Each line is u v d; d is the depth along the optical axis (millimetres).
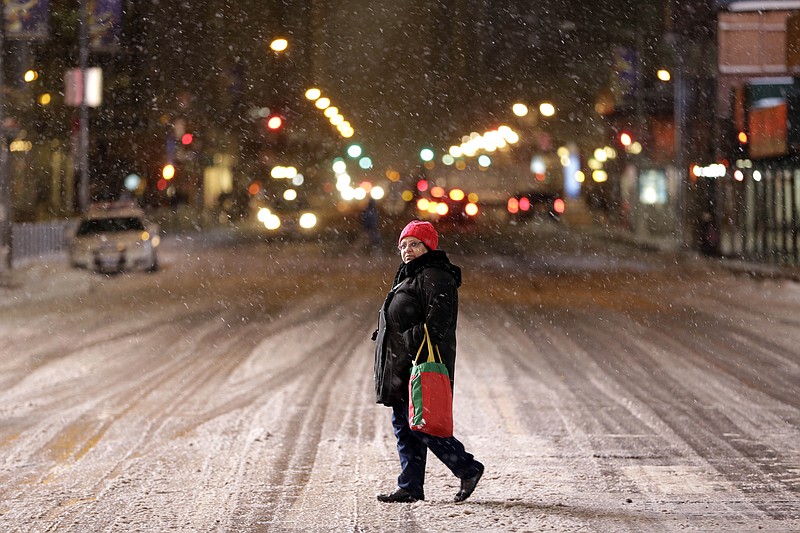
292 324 34719
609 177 116250
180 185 113500
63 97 72750
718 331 33188
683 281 53031
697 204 75312
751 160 67625
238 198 140125
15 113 70875
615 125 105125
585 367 25953
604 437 17438
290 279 53125
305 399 21406
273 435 17562
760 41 69500
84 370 25406
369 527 11469
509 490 13422
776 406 20672
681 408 20422
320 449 16359
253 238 94500
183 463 15312
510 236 101688
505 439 17250
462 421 18984
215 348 29219
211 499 12969
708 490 13500
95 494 13312
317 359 27250
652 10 89500
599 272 58844
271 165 143125
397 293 12141
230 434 17672
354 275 55719
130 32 91562
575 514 12047
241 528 11508
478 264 65062
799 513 12180
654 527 11430
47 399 21453
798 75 68750
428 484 13844
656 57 89562
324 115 156250
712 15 72312
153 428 18297
